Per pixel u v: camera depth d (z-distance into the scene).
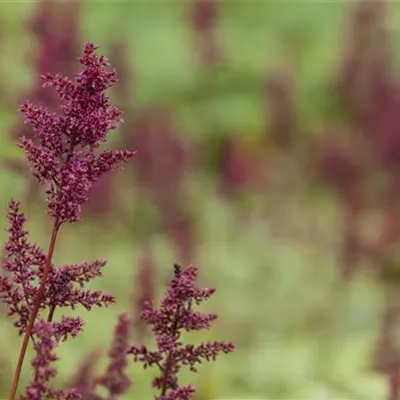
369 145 12.30
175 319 3.95
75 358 8.72
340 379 10.12
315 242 13.61
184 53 19.19
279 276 12.77
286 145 13.57
